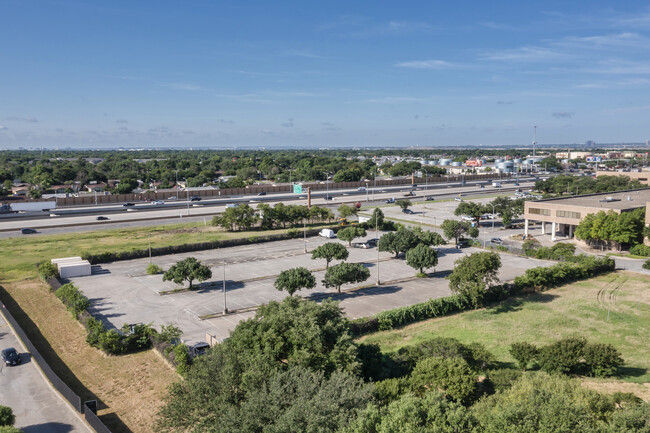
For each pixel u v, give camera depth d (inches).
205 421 1118.4
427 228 4544.8
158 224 4766.2
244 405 1056.8
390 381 1332.4
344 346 1331.2
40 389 1544.0
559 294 2561.5
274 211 4569.4
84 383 1608.0
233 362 1204.5
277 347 1293.1
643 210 3690.9
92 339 1879.9
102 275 2987.2
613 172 7775.6
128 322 2167.8
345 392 1056.2
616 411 1104.8
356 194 7293.3
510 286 2556.6
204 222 4867.1
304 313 1395.2
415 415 965.8
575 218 3875.5
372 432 944.9
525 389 1174.3
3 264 3152.1
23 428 1310.3
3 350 1765.5
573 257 3184.1
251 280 2876.5
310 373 1145.4
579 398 1158.3
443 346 1571.1
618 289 2630.4
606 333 1993.1
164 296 2561.5
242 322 1471.5
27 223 4707.2
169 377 1637.6
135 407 1441.9
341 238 3799.2
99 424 1252.5
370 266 3206.2
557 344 1628.9
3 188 7185.0
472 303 2370.8
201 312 2305.6
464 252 3627.0
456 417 957.2
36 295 2559.1
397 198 6776.6
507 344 1881.2
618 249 3617.1
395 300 2463.1
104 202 6353.3
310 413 975.0
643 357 1753.2
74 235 4163.4
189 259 2659.9
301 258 3447.3
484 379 1515.7
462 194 7253.9
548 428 947.3
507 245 3806.6
